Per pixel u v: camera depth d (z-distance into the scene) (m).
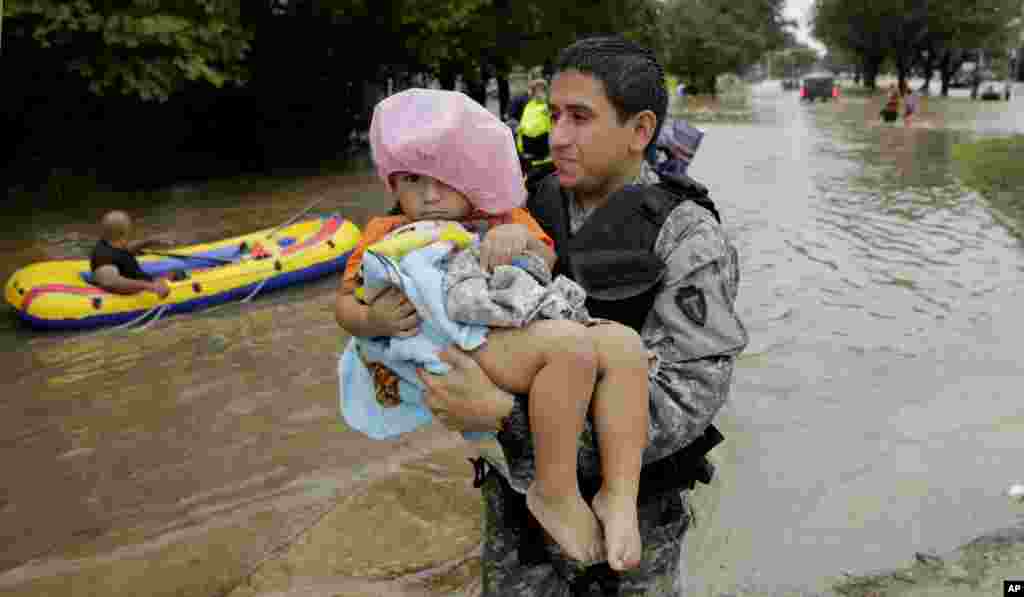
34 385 6.52
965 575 3.65
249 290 8.71
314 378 6.55
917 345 6.82
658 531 2.01
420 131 1.76
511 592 2.12
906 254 10.05
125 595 3.86
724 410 5.59
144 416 5.92
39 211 14.91
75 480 5.02
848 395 5.82
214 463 5.17
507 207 1.88
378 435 2.00
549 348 1.63
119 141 18.53
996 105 48.09
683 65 69.69
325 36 21.67
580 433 1.67
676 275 1.86
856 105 50.84
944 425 5.30
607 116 1.92
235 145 21.22
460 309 1.67
